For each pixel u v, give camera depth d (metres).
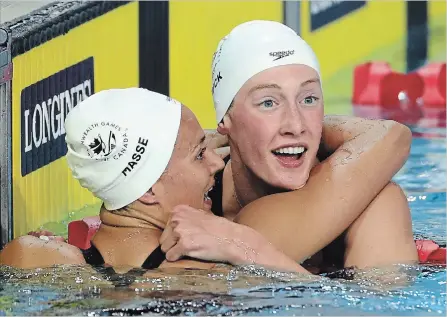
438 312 8.09
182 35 18.84
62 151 14.91
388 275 9.30
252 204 10.12
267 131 9.78
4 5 15.23
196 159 9.66
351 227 9.93
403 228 9.95
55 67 15.06
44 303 8.27
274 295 8.46
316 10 21.66
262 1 19.81
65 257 9.52
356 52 22.50
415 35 23.00
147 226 9.52
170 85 18.66
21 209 13.79
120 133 9.33
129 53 17.69
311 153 9.96
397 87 22.14
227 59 10.19
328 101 21.98
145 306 8.12
